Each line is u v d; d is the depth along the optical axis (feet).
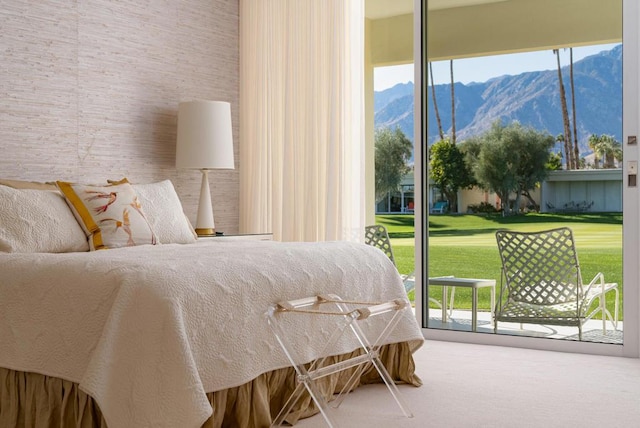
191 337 8.70
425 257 16.88
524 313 15.79
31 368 9.29
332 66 17.43
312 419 10.48
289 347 9.69
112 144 15.97
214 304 9.09
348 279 11.51
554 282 15.51
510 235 15.94
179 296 8.68
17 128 14.01
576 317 15.25
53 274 9.41
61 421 8.95
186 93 17.79
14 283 9.67
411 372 12.33
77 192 12.71
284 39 18.47
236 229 19.31
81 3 15.21
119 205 12.96
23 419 9.52
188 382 8.22
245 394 9.63
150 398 8.23
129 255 10.28
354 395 11.77
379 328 12.17
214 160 16.58
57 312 9.19
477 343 16.14
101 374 8.27
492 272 16.14
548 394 11.69
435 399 11.43
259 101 18.90
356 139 17.34
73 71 15.07
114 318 8.52
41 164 14.47
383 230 20.34
